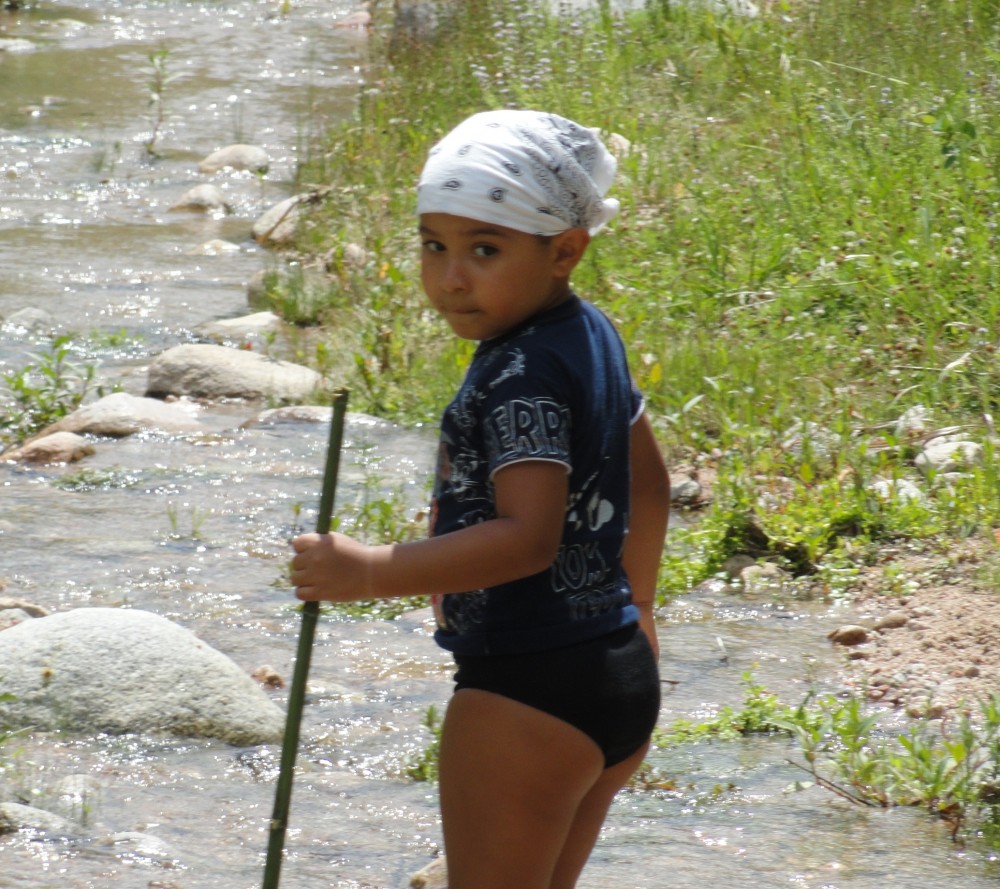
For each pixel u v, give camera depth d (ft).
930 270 70.18
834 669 44.19
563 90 108.58
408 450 65.87
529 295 22.81
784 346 69.00
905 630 46.26
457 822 23.11
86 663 40.04
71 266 97.50
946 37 101.81
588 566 22.89
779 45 110.11
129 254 100.94
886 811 35.35
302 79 161.89
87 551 53.93
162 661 40.32
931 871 32.27
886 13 108.58
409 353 74.69
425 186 22.81
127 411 68.39
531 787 22.59
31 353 79.61
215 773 37.47
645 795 36.35
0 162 125.59
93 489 60.90
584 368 22.65
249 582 51.60
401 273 80.12
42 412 69.87
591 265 78.23
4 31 191.72
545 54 117.50
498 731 22.44
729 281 76.13
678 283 76.69
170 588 50.72
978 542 51.72
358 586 21.75
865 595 49.67
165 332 84.23
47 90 155.22
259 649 45.96
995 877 32.01
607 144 97.25
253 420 69.56
